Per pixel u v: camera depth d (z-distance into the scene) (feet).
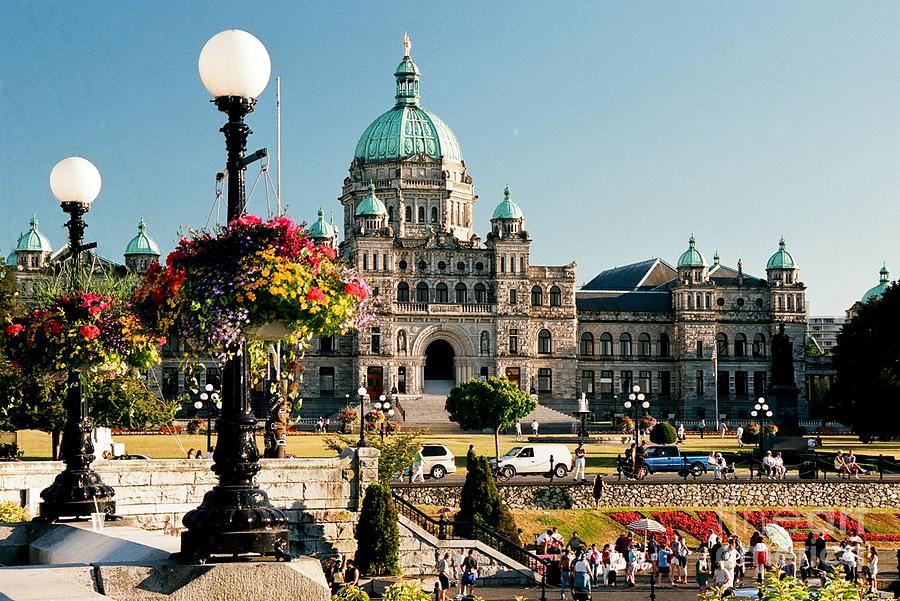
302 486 145.79
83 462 75.66
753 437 346.95
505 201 482.28
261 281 55.77
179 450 269.85
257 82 56.03
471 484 189.37
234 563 49.52
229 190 57.36
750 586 170.60
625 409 504.43
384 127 522.06
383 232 466.29
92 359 76.13
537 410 445.37
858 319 324.19
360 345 461.37
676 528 220.64
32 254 447.01
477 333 473.67
